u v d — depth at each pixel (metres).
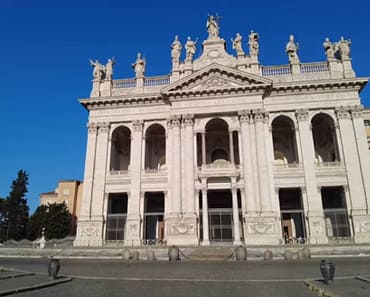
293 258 24.30
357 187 33.91
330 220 34.12
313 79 37.53
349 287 11.55
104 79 42.03
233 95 37.59
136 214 36.44
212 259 24.38
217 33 41.47
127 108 40.31
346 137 35.47
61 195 60.62
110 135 40.06
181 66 40.47
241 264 20.66
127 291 11.22
